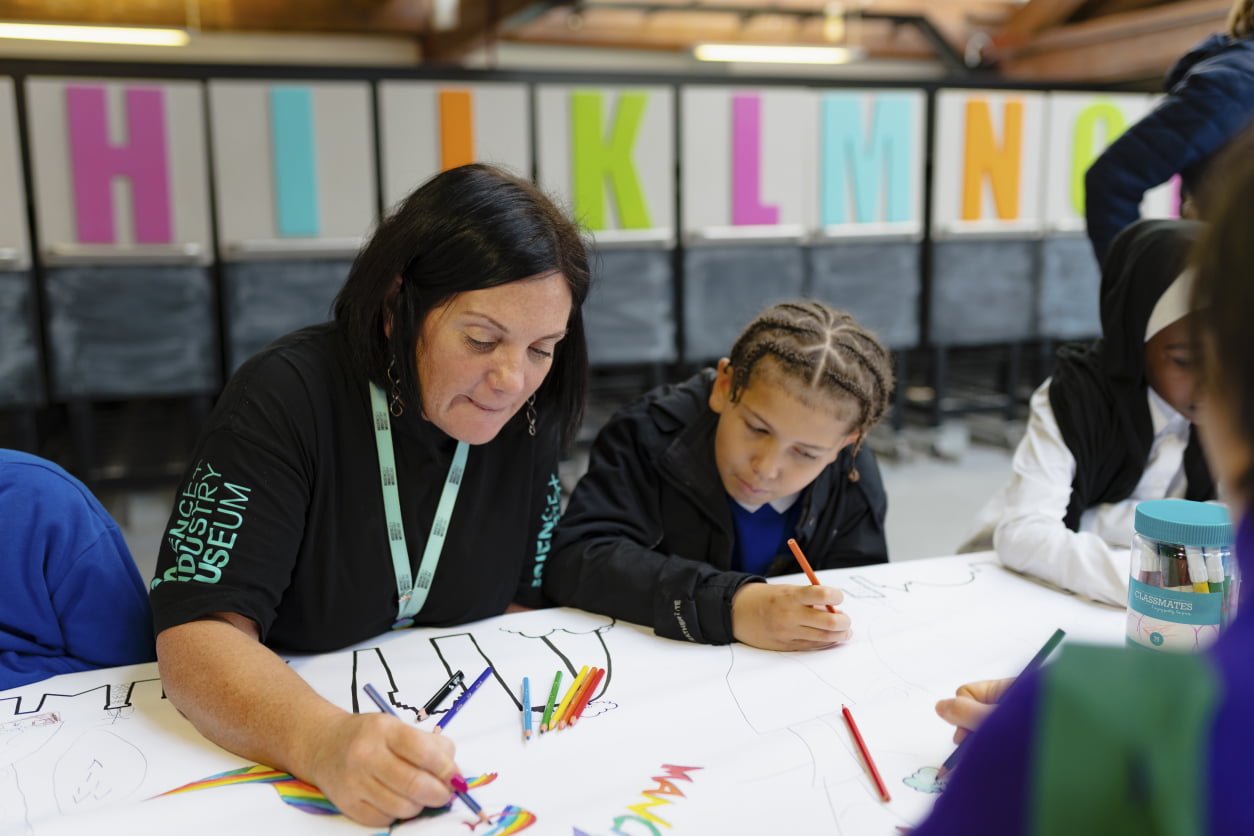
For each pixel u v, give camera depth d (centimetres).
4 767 67
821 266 376
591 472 112
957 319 395
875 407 103
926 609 95
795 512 111
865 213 378
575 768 66
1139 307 115
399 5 442
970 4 511
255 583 77
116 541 90
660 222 356
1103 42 458
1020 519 109
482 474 92
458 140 332
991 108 385
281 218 320
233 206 315
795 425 96
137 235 307
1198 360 29
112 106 298
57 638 86
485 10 404
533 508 99
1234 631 27
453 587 93
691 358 366
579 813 61
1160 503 81
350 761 60
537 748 69
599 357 357
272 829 60
